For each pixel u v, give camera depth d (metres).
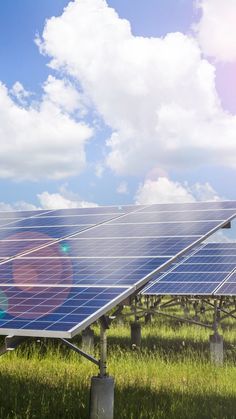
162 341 25.55
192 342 25.11
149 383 14.58
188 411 11.81
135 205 20.05
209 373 16.67
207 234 13.21
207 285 21.89
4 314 8.78
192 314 38.56
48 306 9.00
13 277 10.94
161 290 22.00
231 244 31.58
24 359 17.88
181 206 18.59
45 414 11.16
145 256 11.52
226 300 23.88
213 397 13.34
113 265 11.14
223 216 15.59
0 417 10.68
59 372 15.89
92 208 20.39
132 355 19.67
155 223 15.64
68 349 20.33
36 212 21.09
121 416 11.01
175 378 15.68
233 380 15.63
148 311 20.88
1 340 19.48
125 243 13.16
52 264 11.75
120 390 13.52
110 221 16.88
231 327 32.66
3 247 14.38
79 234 15.04
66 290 9.76
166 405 12.30
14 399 12.18
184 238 12.98
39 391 13.14
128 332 29.00
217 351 19.12
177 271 25.33
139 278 9.98
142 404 12.14
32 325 8.23
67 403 11.97
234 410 12.13
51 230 16.34
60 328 8.01
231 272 24.03
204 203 18.69
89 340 20.12
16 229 17.38
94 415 9.80
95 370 16.42
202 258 27.94
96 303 8.91
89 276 10.49
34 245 14.14
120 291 9.38
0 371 15.60
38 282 10.44
